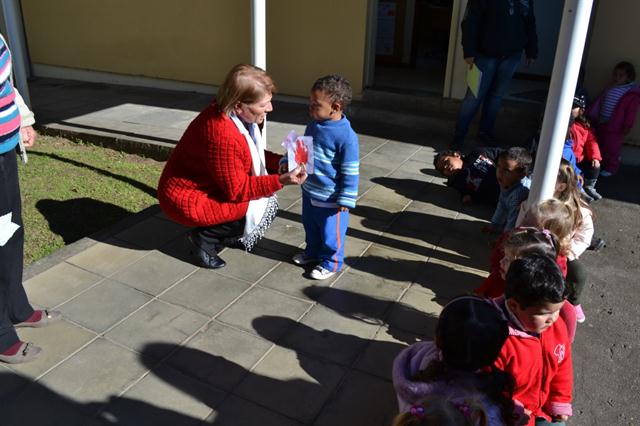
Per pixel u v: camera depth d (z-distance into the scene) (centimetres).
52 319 315
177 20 868
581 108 508
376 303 346
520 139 649
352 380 283
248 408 264
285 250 404
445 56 966
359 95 764
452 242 425
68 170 557
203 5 839
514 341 201
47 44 994
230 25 832
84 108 789
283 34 790
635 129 604
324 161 334
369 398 272
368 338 314
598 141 577
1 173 266
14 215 283
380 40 898
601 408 278
